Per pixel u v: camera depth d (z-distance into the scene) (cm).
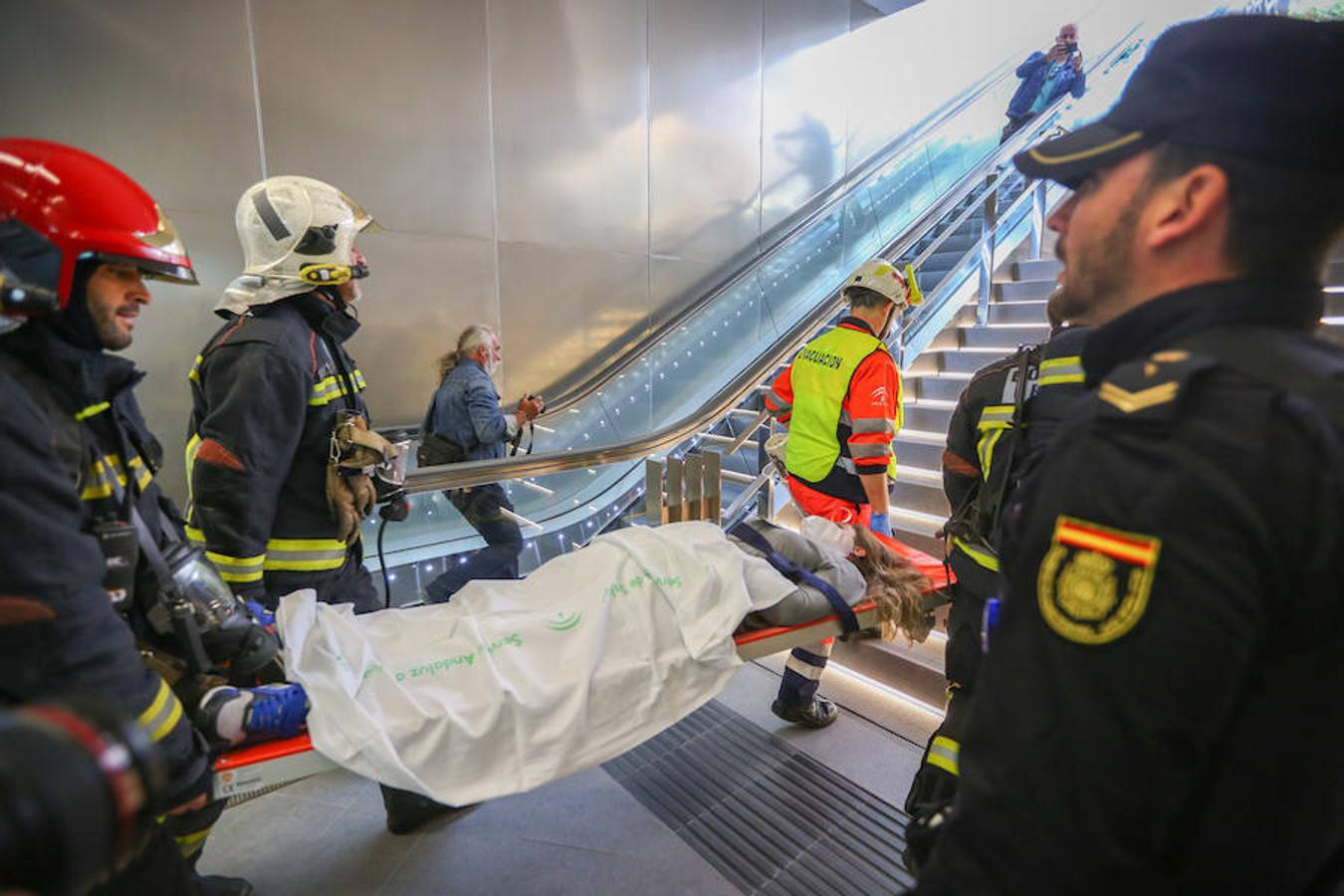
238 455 151
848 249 695
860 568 229
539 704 151
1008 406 136
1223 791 47
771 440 288
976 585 143
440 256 482
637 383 559
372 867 187
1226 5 605
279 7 396
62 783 31
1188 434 45
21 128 328
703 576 183
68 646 88
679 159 609
